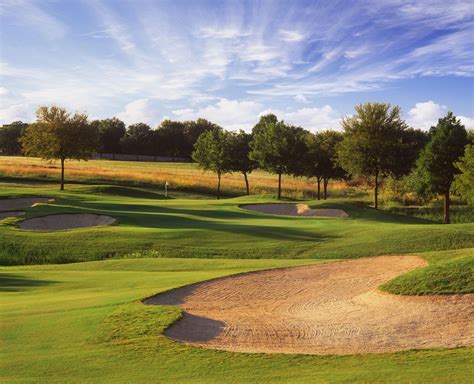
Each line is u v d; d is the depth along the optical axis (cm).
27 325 1123
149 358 930
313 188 7331
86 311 1242
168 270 1964
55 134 5141
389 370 856
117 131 15025
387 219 3981
